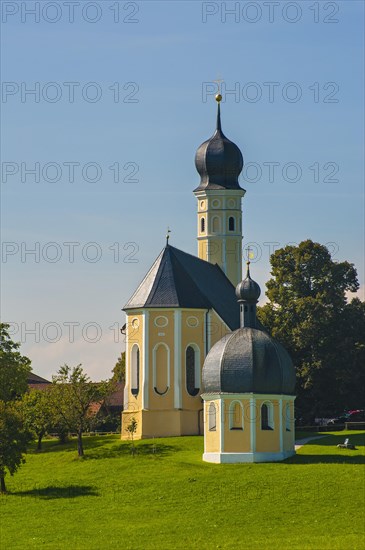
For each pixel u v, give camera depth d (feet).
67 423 520.42
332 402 617.21
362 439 521.24
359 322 627.87
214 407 480.23
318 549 367.86
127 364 537.24
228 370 477.36
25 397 568.00
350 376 610.65
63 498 440.86
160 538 388.78
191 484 443.73
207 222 595.88
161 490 440.04
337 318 625.00
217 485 440.45
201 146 600.80
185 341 532.32
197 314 536.42
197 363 534.37
